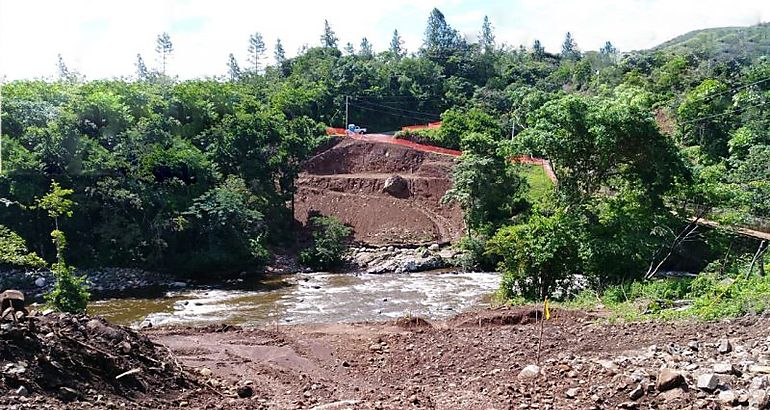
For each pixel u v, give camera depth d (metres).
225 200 35.06
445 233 43.88
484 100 79.31
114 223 33.34
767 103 41.44
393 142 56.38
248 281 34.00
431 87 82.38
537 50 121.06
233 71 105.62
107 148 35.88
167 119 40.62
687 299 16.92
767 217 26.30
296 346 12.98
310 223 43.88
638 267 21.81
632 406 7.39
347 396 9.24
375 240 42.62
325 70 79.44
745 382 7.68
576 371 9.27
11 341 7.00
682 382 7.71
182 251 35.38
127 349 8.59
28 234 31.89
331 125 72.00
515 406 7.88
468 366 10.96
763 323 11.50
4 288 29.00
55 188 19.06
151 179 34.28
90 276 32.19
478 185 38.12
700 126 44.03
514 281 22.20
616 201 25.12
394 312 25.42
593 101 25.17
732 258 24.48
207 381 9.34
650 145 23.81
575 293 21.39
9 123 32.91
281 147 41.72
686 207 27.12
